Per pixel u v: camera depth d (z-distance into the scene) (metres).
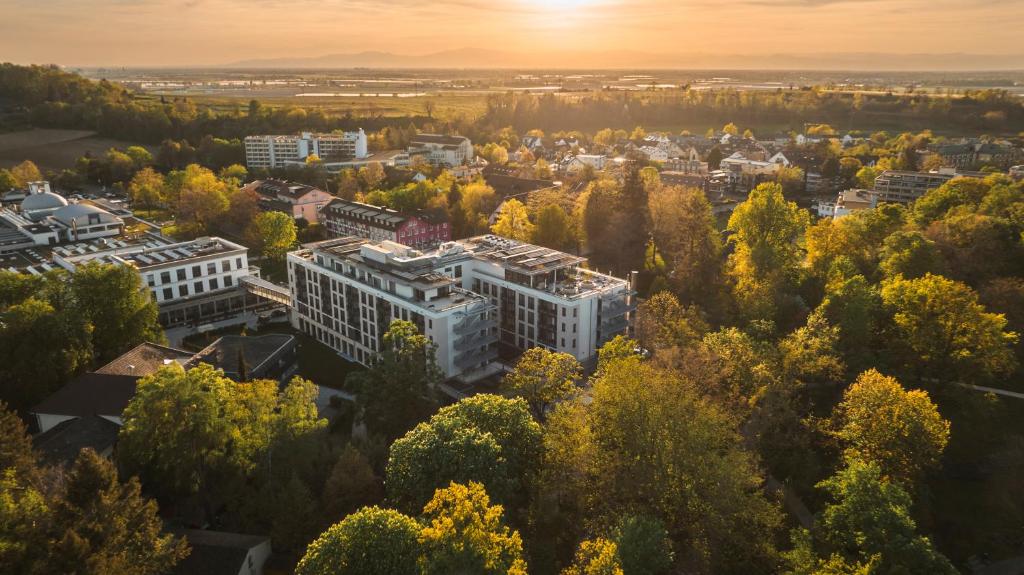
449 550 55.16
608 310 133.12
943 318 101.00
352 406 114.81
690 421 75.81
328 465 84.00
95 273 115.19
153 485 82.94
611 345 106.12
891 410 82.44
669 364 95.50
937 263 123.06
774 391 90.94
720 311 138.00
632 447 76.81
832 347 102.12
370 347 134.75
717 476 70.88
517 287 134.62
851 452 84.50
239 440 79.75
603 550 56.25
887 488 69.94
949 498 88.69
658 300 123.31
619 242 179.25
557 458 78.62
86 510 58.62
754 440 90.38
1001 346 100.69
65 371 102.56
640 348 121.94
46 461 81.81
